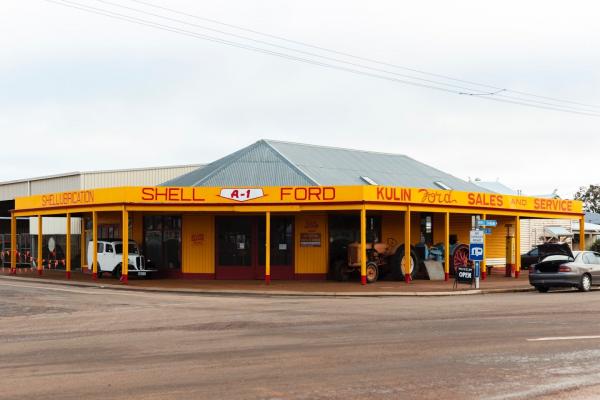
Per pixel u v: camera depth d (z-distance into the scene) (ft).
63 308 69.10
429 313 60.29
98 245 118.93
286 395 28.04
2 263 159.74
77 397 28.09
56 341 45.21
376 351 38.83
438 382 30.37
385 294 87.61
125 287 97.96
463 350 38.86
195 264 113.50
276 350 39.65
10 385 30.68
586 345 40.45
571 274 88.84
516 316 56.90
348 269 107.86
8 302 75.82
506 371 32.78
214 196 104.22
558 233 174.09
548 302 71.51
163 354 38.88
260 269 111.96
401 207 103.24
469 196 112.06
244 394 28.27
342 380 30.94
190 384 30.37
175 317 59.16
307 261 111.65
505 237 140.15
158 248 116.67
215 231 113.09
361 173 126.93
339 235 113.09
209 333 47.96
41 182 166.61
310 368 33.88
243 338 45.06
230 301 76.89
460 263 116.16
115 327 52.60
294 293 89.51
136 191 104.78
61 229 159.53
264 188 102.73
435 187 135.54
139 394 28.48
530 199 123.54
